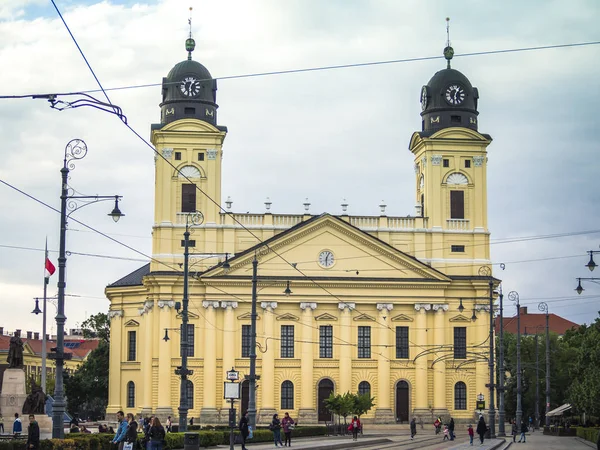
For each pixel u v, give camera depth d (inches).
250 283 4121.6
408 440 3277.6
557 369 5246.1
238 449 2452.0
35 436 1590.8
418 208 4318.4
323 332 4173.2
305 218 4197.8
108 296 4362.7
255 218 4178.2
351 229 4163.4
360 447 2738.7
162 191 4128.9
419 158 4392.2
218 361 4116.6
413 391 4188.0
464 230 4261.8
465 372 4215.1
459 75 4335.6
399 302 4195.4
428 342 4205.2
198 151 4160.9
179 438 2175.2
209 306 4106.8
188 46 4293.8
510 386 5334.6
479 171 4281.5
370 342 4190.5
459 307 4030.5
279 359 4138.8
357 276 4170.8
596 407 3410.4
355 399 3690.9
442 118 4301.2
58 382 1758.1
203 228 4133.9
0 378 5861.2
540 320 7573.8
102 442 1932.8
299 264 4153.5
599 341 3521.2
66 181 1811.0
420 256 4247.0
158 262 4109.3
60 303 1771.7
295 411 4121.6
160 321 4084.6
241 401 3937.0
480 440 3110.2
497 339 5044.3
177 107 4173.2
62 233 1786.4
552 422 4800.7
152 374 4097.0
